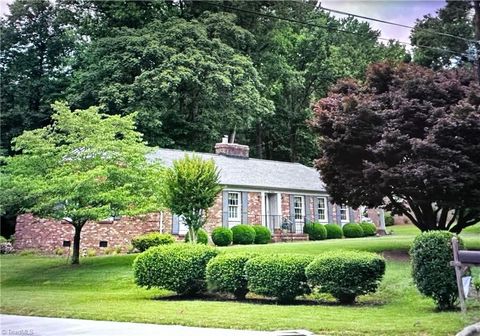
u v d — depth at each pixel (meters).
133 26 33.31
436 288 8.27
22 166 16.30
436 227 15.06
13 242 23.81
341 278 9.49
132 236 20.80
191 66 29.23
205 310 8.98
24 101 33.38
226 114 31.55
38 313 9.19
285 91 41.41
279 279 9.92
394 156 13.50
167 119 31.77
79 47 34.69
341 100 14.97
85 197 15.70
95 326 7.69
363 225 29.06
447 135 12.83
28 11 33.91
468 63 21.72
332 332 6.60
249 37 33.69
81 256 19.83
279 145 43.03
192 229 15.75
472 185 13.00
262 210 25.09
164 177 16.50
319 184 28.61
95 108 17.25
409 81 14.14
